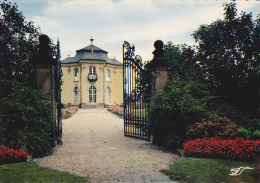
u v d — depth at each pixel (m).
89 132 8.02
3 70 5.41
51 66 5.25
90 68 29.92
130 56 6.81
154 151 4.67
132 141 6.10
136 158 4.03
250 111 6.78
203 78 7.67
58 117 5.93
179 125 4.90
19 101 4.26
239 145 3.55
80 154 4.42
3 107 4.04
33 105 4.50
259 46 6.99
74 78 31.05
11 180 2.63
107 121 12.06
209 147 3.67
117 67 32.94
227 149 3.56
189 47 8.16
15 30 6.05
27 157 3.62
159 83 5.83
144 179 2.81
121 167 3.44
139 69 6.53
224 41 7.62
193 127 4.52
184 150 4.00
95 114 17.59
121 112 15.55
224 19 7.64
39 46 5.38
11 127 4.02
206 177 2.71
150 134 6.08
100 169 3.34
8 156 3.42
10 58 5.89
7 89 4.84
